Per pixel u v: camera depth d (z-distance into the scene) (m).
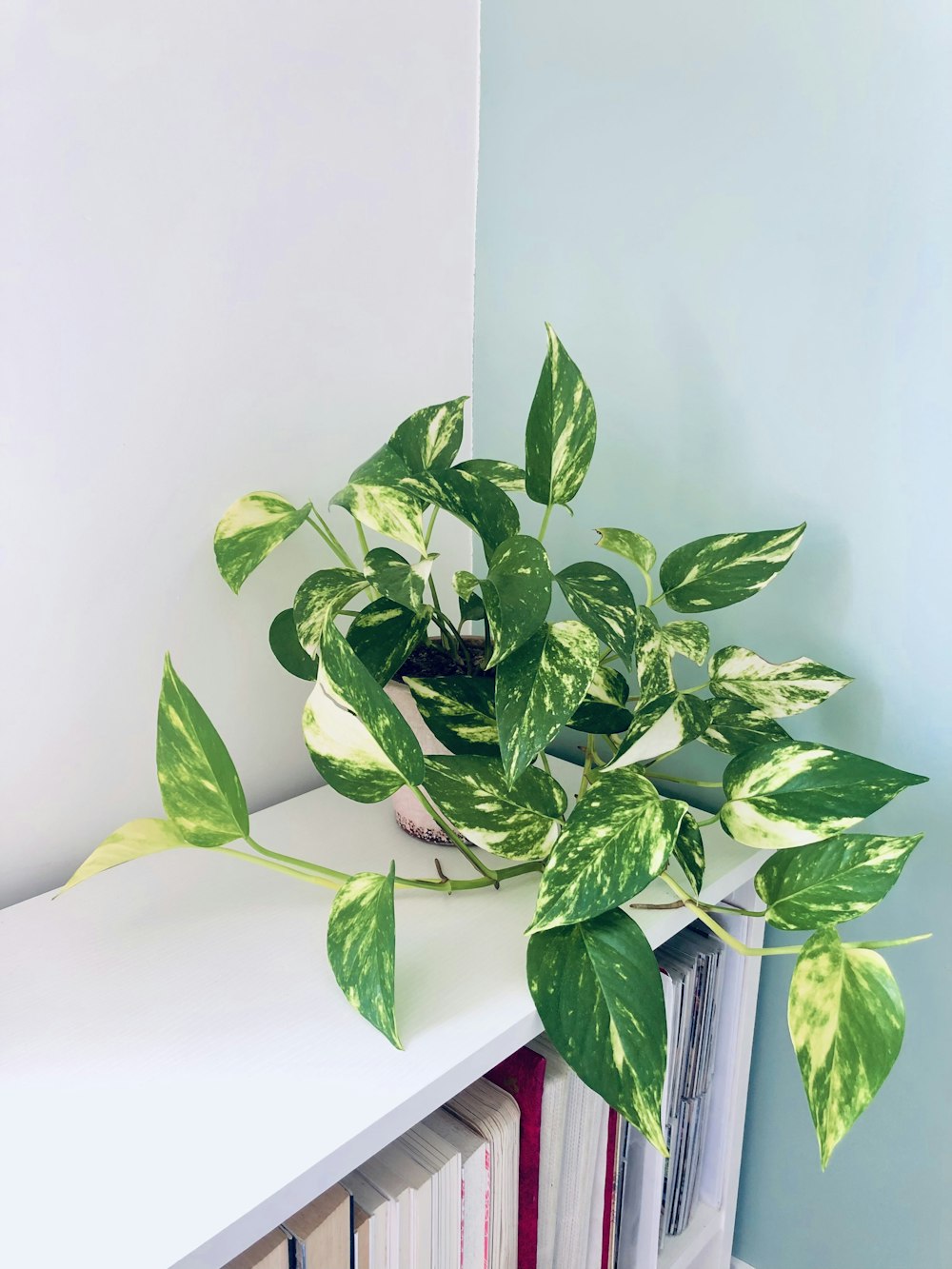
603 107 0.79
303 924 0.62
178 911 0.64
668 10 0.73
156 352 0.67
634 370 0.82
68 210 0.60
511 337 0.91
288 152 0.73
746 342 0.74
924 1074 0.76
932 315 0.65
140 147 0.63
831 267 0.69
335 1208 0.48
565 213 0.84
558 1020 0.50
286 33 0.71
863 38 0.64
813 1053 0.48
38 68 0.57
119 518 0.68
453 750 0.61
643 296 0.80
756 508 0.77
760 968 0.84
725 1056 0.81
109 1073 0.48
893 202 0.65
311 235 0.76
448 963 0.58
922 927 0.74
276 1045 0.50
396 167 0.82
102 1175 0.42
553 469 0.62
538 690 0.51
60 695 0.67
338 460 0.83
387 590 0.52
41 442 0.62
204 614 0.75
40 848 0.68
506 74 0.85
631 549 0.72
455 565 0.98
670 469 0.81
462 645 0.70
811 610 0.75
